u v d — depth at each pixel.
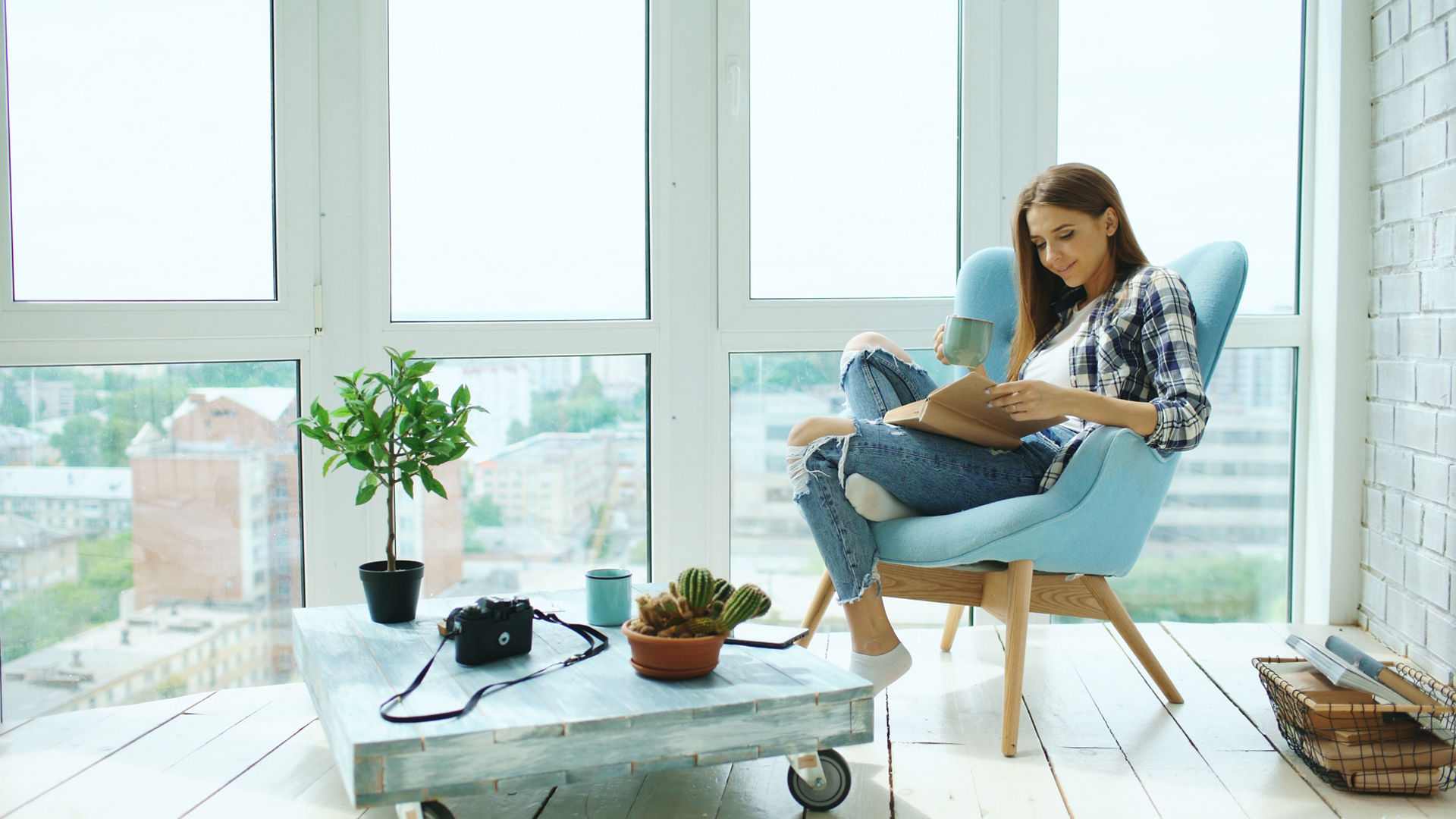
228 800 1.47
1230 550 2.54
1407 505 2.20
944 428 1.68
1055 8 2.44
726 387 2.46
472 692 1.25
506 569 2.41
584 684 1.30
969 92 2.45
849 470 1.69
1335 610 2.44
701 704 1.23
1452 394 2.03
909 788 1.50
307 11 2.22
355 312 2.28
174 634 2.17
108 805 1.45
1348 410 2.41
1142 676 2.03
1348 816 1.40
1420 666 2.13
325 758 1.63
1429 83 2.12
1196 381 1.63
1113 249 1.83
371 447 1.69
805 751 1.28
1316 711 1.52
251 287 2.22
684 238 2.42
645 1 2.43
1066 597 1.81
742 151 2.43
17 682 2.04
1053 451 1.79
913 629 2.46
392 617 1.64
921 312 2.46
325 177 2.25
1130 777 1.53
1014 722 1.62
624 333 2.41
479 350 2.34
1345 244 2.38
